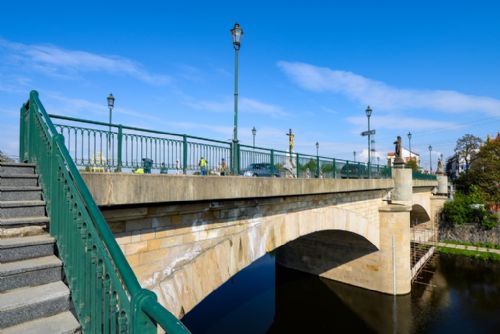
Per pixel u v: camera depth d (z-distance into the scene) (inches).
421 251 1121.4
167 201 213.0
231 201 296.8
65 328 103.5
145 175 199.3
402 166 783.1
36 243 132.3
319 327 629.0
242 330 612.4
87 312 105.3
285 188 339.9
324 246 828.0
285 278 849.5
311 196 439.2
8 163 178.5
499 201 1450.5
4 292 113.7
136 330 73.2
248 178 285.6
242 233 308.7
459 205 1337.4
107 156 206.7
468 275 932.6
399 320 645.9
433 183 1358.3
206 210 271.0
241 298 767.1
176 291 238.5
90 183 170.4
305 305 709.9
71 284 117.6
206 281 266.1
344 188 489.4
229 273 290.5
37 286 120.6
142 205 213.8
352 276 767.1
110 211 202.1
